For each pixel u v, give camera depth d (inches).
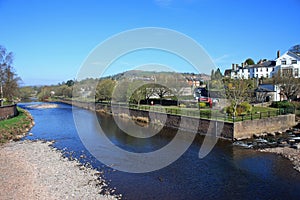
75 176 708.7
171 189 635.5
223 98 1582.2
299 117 1478.8
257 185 656.4
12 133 1274.6
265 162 830.5
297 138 1146.0
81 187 631.2
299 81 1785.2
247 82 1744.6
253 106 1681.8
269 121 1247.5
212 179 703.1
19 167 773.9
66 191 600.1
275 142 1077.8
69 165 812.6
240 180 691.4
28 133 1401.3
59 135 1354.6
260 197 589.3
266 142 1080.8
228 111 1325.0
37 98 5364.2
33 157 895.7
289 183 663.1
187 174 743.7
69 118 2062.0
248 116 1274.6
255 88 2164.1
